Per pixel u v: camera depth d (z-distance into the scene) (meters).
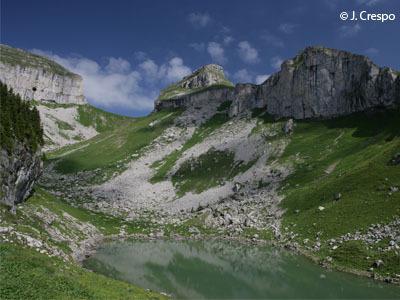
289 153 153.00
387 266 62.41
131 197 150.12
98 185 170.25
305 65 187.88
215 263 73.81
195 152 184.75
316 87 181.50
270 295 54.84
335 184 103.25
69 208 103.06
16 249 41.00
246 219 106.25
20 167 69.50
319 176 122.94
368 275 62.19
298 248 81.31
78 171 192.62
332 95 176.88
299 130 172.75
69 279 38.41
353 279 61.47
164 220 120.12
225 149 177.62
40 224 68.75
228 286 59.16
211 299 52.38
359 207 85.44
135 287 46.12
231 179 148.50
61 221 81.31
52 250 52.94
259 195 123.94
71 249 69.69
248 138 180.75
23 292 31.83
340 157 133.12
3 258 37.06
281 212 104.38
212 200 133.12
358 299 52.09
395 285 57.41
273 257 78.19
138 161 193.25
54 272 38.75
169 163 181.50
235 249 87.00
